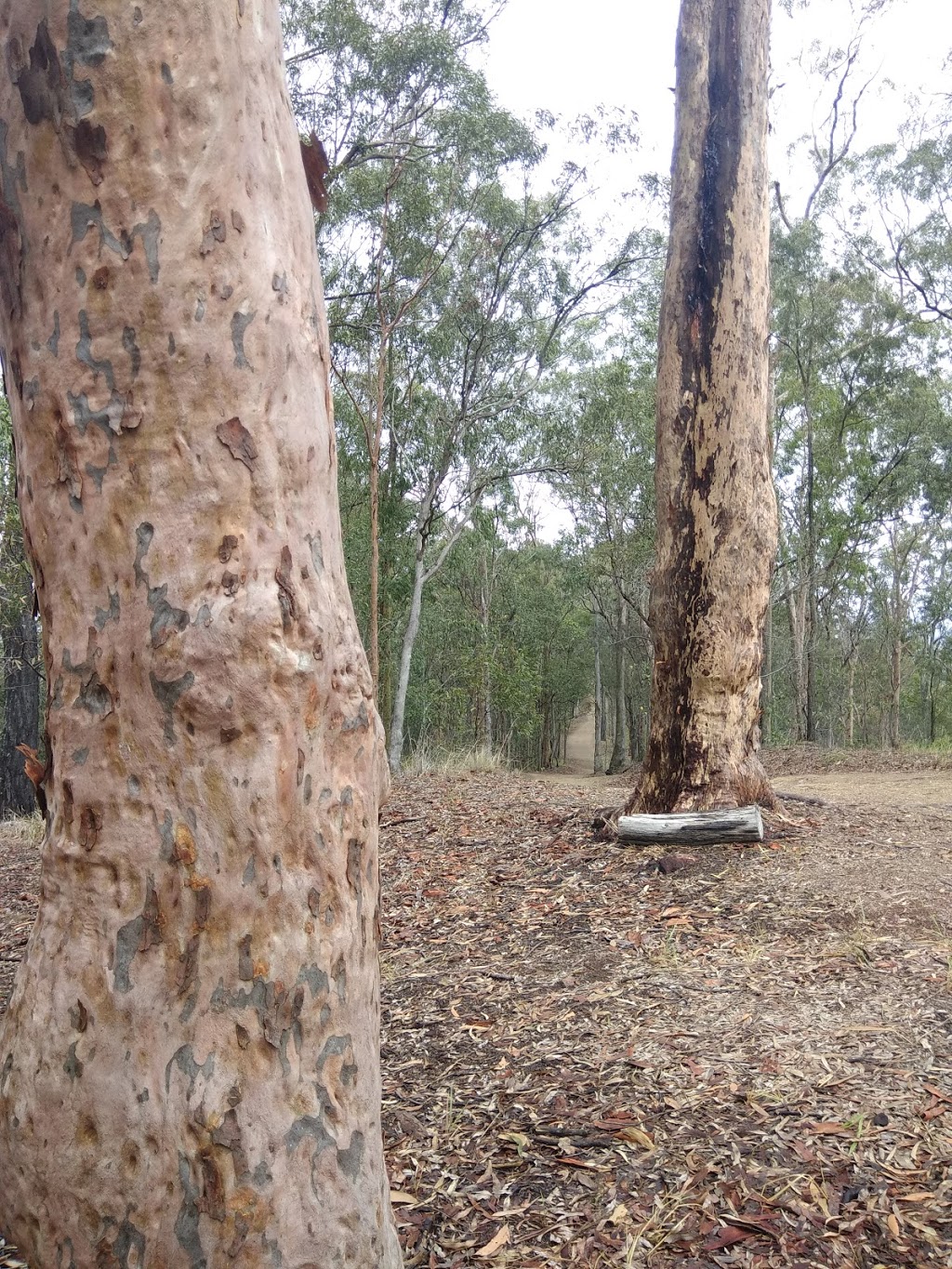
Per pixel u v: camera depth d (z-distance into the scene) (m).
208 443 1.53
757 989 3.97
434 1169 2.78
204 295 1.53
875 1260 2.25
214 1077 1.50
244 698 1.52
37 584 1.64
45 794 1.66
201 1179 1.49
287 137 1.71
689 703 6.66
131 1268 1.50
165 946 1.50
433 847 7.52
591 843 6.68
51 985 1.55
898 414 23.22
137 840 1.51
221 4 1.57
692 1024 3.66
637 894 5.52
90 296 1.52
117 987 1.51
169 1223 1.49
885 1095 2.96
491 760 15.20
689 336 6.50
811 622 24.16
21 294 1.58
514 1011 4.01
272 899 1.54
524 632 32.53
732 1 6.32
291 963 1.56
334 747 1.64
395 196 16.00
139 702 1.52
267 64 1.66
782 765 17.28
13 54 1.53
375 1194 1.68
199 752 1.51
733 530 6.50
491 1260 2.35
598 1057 3.43
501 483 21.12
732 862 5.87
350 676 1.68
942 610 33.66
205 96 1.54
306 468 1.64
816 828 6.53
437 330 17.58
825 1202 2.46
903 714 44.84
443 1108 3.15
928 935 4.46
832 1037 3.43
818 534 24.31
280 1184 1.54
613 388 20.81
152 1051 1.50
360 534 19.69
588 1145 2.82
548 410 19.66
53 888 1.58
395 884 6.49
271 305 1.59
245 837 1.52
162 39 1.51
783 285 21.62
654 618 6.77
